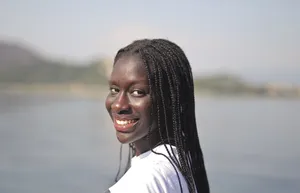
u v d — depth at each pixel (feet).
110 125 116.26
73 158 69.10
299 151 70.08
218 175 53.67
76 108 179.83
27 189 50.72
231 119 121.70
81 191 49.47
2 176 56.70
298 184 49.78
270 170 56.34
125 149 56.39
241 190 47.93
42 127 111.86
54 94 272.72
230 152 68.80
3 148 78.74
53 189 50.11
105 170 60.13
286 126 105.19
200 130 94.58
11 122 122.93
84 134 97.76
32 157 69.56
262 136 87.20
